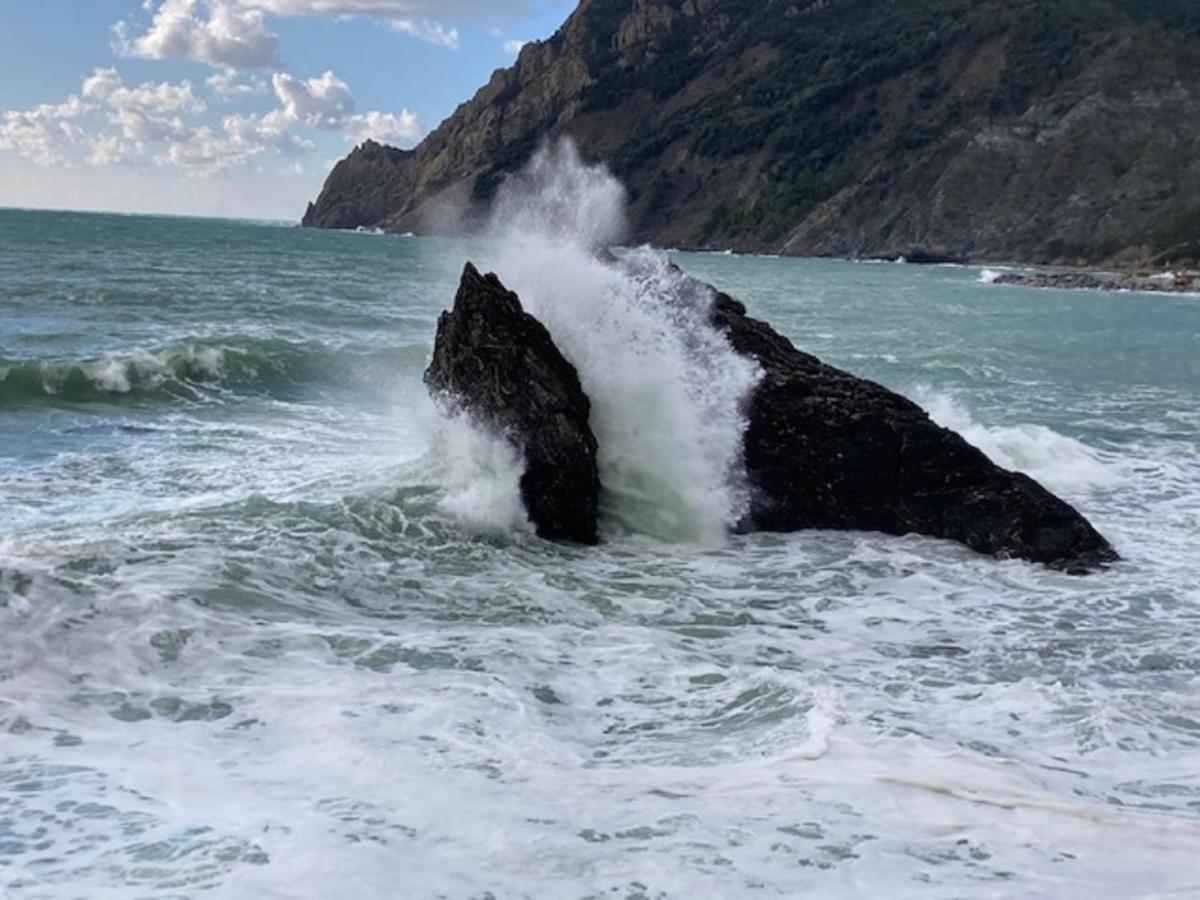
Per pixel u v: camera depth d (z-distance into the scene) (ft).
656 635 22.16
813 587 26.73
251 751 15.42
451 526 28.14
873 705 18.56
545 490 29.09
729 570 27.86
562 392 29.96
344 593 23.06
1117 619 24.91
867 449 32.37
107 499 29.66
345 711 16.92
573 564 27.45
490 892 11.84
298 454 37.09
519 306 30.94
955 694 19.45
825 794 14.65
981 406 57.47
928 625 24.12
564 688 18.83
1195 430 53.31
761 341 35.35
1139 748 17.21
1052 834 13.80
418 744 15.83
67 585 19.98
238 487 31.50
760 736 16.87
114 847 12.56
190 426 42.09
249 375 54.08
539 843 12.97
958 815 14.21
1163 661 22.02
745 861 12.76
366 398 51.96
